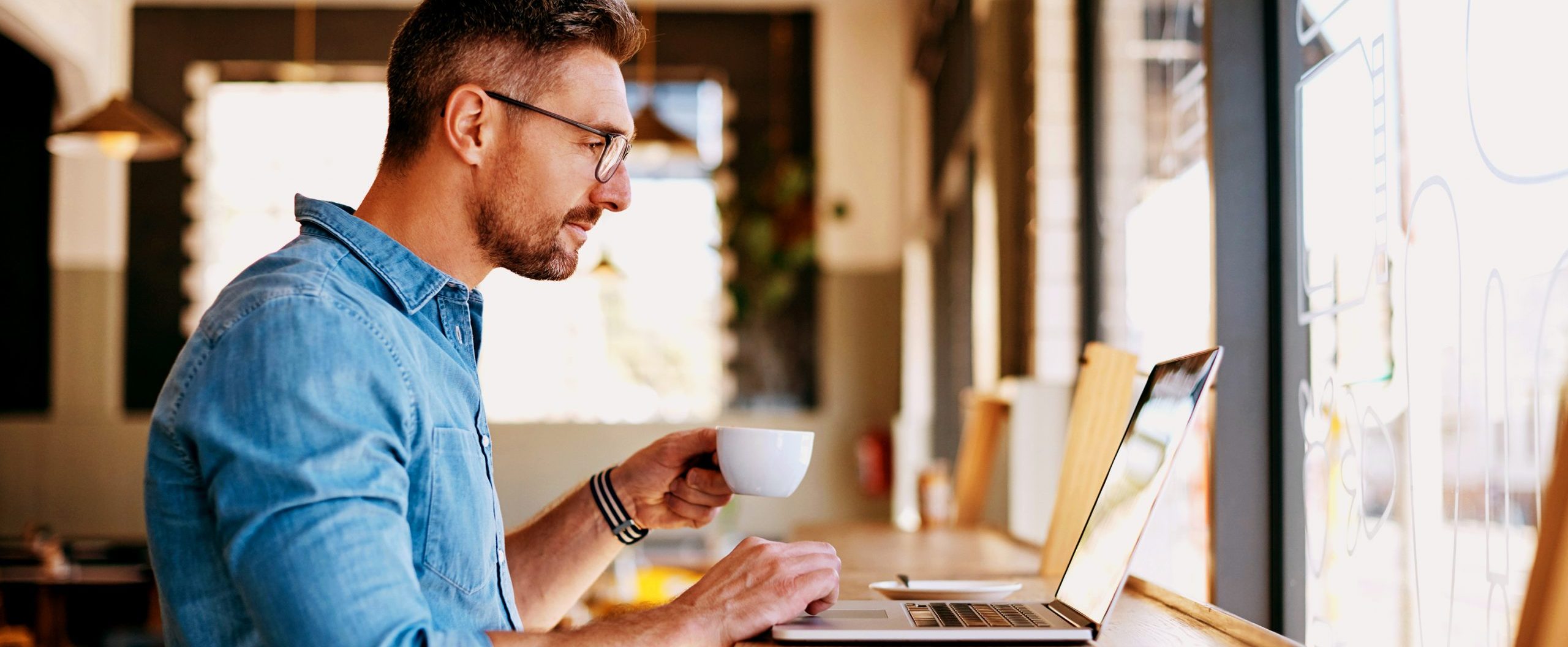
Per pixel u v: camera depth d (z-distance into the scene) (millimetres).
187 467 884
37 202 6516
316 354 866
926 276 6430
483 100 1044
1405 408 1154
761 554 977
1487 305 1001
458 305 1098
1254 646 885
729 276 6793
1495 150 984
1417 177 1135
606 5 1080
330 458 834
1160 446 948
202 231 6617
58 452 6441
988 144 3291
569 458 6664
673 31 6895
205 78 6684
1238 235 1497
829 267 6848
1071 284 2764
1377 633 1213
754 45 6906
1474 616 1021
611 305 6777
